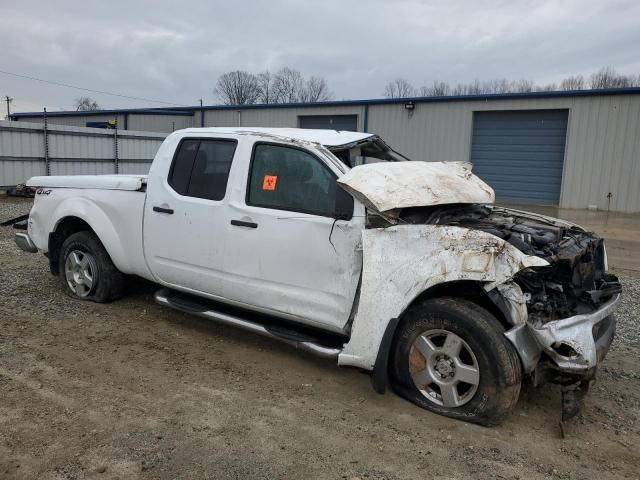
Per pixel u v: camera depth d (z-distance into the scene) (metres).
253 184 4.57
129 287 6.21
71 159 19.41
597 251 4.55
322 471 3.10
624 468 3.26
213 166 4.87
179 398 3.93
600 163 18.28
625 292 7.39
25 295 6.20
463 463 3.23
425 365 3.81
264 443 3.37
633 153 17.78
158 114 28.61
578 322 3.47
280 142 4.48
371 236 3.85
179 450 3.25
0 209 14.37
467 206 4.54
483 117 20.36
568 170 18.75
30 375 4.19
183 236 4.95
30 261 7.93
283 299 4.37
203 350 4.87
